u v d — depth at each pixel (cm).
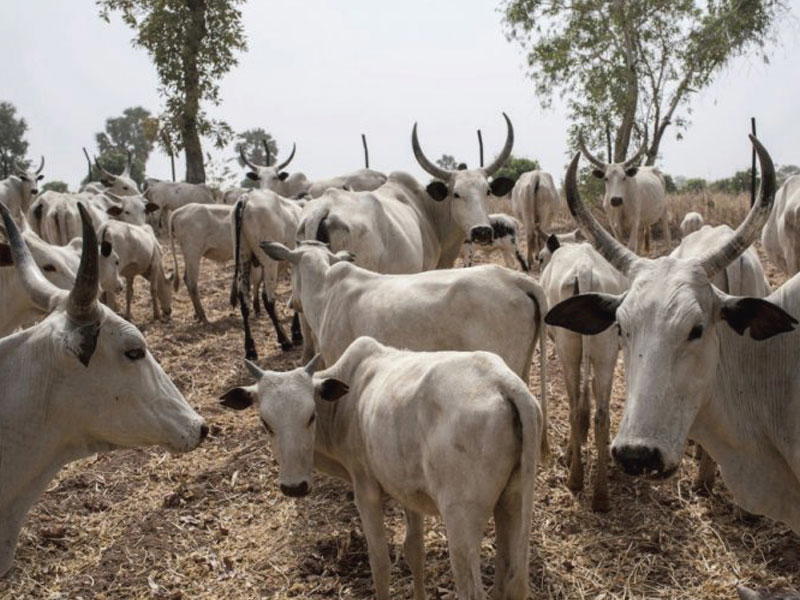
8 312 778
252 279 1273
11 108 5069
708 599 507
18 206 1416
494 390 413
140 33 2555
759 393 439
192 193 2336
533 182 1508
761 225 405
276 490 676
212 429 799
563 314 446
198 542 603
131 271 1260
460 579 412
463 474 409
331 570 556
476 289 613
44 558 582
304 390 501
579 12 2241
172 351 1078
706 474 625
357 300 663
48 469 416
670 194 2047
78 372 402
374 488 489
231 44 2591
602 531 589
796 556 544
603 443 607
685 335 388
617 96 2167
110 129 7531
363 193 884
